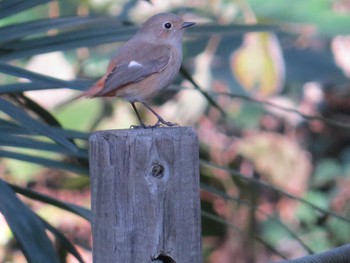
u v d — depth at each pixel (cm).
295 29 1202
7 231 1208
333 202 1355
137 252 430
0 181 507
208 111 1276
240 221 1288
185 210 435
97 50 1191
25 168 1216
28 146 536
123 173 430
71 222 1246
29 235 488
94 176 439
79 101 1183
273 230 1314
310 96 1336
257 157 1302
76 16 611
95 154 437
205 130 1282
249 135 1311
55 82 516
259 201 1314
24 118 492
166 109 1238
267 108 1283
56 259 488
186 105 1228
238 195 1292
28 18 1146
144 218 430
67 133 554
